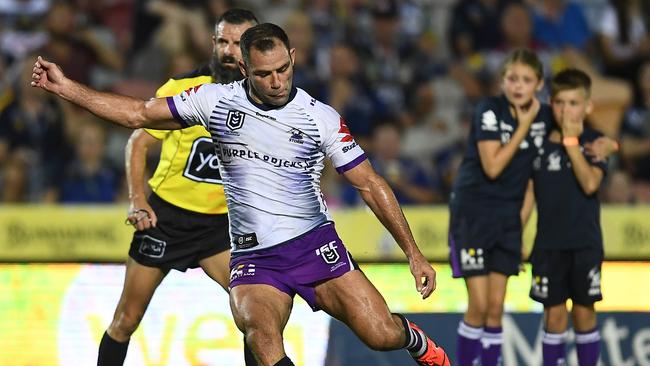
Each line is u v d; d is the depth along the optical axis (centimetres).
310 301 1691
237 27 1827
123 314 1983
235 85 1642
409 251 1645
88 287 2320
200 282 2322
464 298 2362
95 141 3431
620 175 3325
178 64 3647
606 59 3862
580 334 2159
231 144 1631
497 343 2158
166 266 1964
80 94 1590
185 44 3747
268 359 1555
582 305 2138
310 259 1662
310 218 1667
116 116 1602
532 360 2319
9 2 3825
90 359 2298
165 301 2311
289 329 2312
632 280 2364
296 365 2303
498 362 2159
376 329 1638
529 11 3909
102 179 3428
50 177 3428
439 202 3444
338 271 1669
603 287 2361
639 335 2338
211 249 1973
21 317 2302
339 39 3775
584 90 2075
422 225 2511
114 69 3741
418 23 3897
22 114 3472
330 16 3812
